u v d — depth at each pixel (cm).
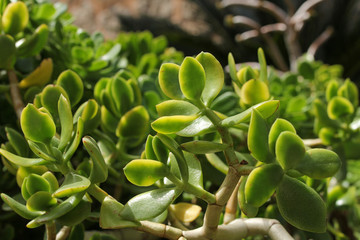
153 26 349
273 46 188
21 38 69
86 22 313
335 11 361
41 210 43
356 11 357
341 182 68
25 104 61
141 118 58
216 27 370
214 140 62
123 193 64
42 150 45
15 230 65
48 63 62
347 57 341
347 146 69
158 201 42
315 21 358
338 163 40
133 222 42
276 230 46
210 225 43
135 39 100
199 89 42
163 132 42
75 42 82
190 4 368
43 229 65
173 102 44
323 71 118
